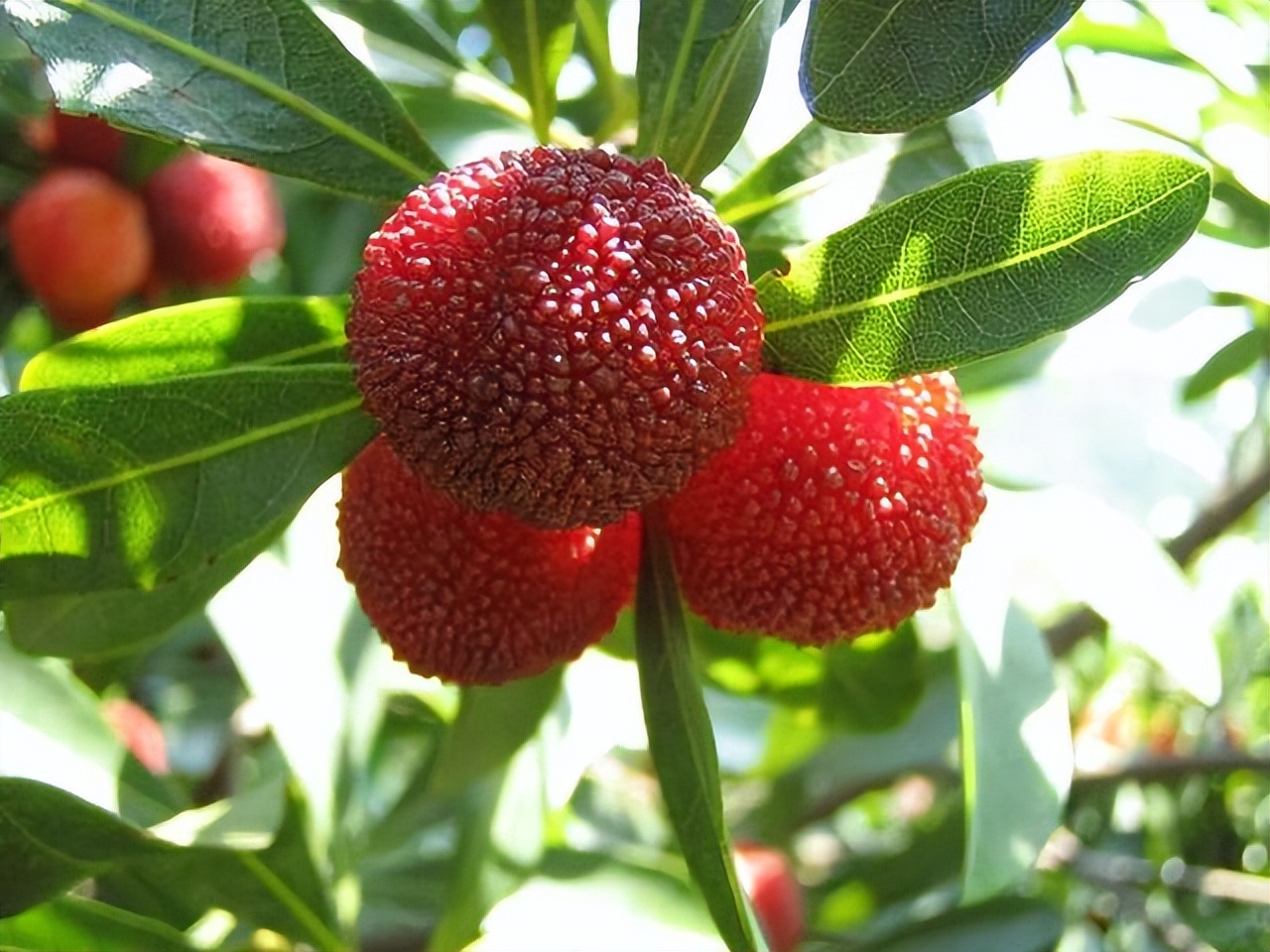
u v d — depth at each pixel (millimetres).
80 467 71
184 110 75
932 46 67
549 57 91
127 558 73
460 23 158
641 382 64
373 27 114
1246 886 161
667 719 76
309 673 112
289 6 78
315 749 110
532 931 123
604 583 80
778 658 127
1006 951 117
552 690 109
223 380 70
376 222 153
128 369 82
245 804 112
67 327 150
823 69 68
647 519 78
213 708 168
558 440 64
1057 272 66
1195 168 64
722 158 75
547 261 64
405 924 140
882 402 75
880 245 68
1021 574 151
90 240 140
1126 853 187
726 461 74
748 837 169
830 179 86
